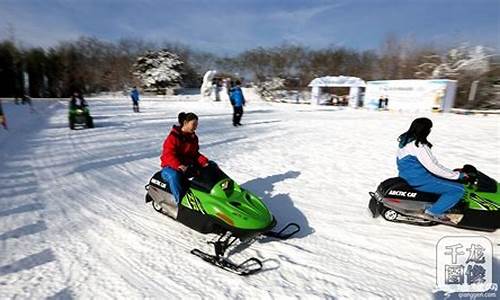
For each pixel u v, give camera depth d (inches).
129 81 2187.5
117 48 2470.5
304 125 571.5
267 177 259.1
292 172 272.5
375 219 184.2
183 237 160.1
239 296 117.9
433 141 411.8
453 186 157.4
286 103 1402.6
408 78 1486.2
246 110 966.4
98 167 279.6
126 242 153.1
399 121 642.8
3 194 208.4
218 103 1173.1
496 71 1155.3
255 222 143.1
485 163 303.4
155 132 475.8
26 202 195.8
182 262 138.4
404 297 120.0
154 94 2063.2
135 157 318.0
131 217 180.2
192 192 156.0
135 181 244.1
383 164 300.0
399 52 1615.4
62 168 272.8
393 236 165.0
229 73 2090.3
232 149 359.3
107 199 206.1
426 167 157.9
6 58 1609.3
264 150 356.2
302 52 1962.4
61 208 189.2
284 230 171.2
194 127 171.0
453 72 1238.3
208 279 127.3
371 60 1947.6
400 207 171.0
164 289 120.3
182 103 1245.1
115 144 380.2
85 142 390.0
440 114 869.2
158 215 183.8
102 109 955.3
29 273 126.3
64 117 681.0
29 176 247.9
